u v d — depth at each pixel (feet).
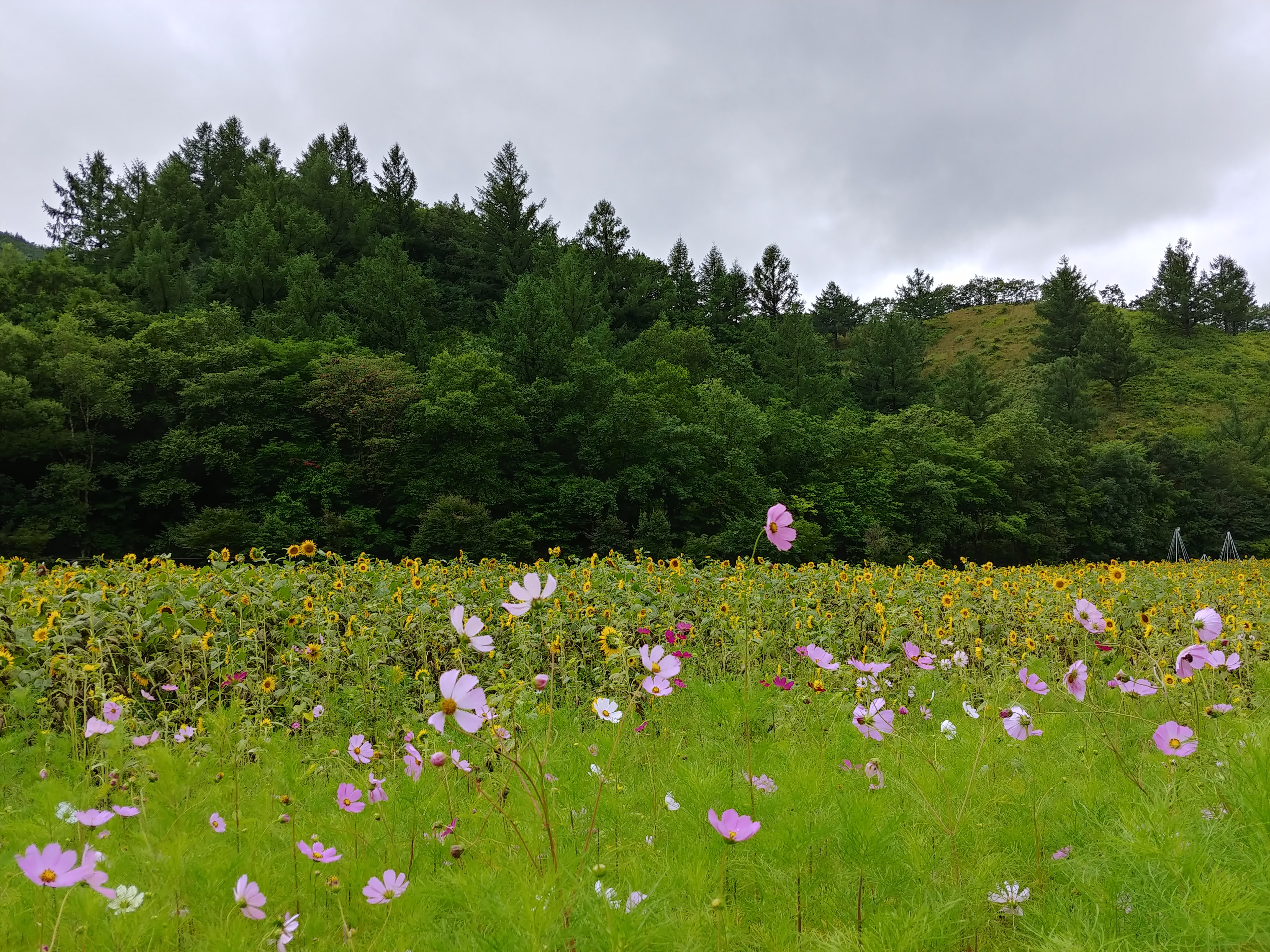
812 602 20.36
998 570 35.12
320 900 5.39
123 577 19.62
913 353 212.02
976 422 184.55
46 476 82.53
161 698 12.84
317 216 180.14
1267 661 11.97
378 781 7.28
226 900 4.77
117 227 181.68
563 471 102.01
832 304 285.43
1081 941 4.24
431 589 18.94
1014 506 133.39
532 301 139.13
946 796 6.15
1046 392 205.87
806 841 5.21
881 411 204.54
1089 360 234.58
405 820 6.56
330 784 8.06
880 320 228.63
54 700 11.29
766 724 9.27
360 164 219.00
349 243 187.11
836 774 6.87
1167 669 11.75
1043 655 17.07
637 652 11.07
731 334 207.21
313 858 5.39
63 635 12.10
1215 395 230.48
